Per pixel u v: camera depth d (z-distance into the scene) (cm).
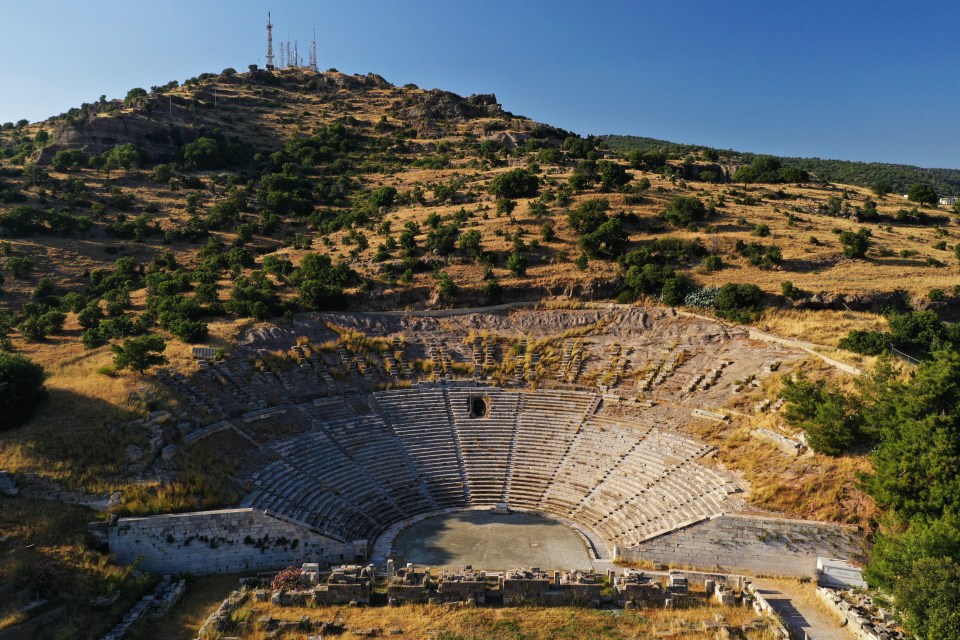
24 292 8594
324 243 10181
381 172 15712
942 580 3250
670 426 5781
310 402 6131
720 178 14650
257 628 3575
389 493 5444
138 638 3522
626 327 7431
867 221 11556
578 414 6234
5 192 10938
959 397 4281
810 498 4519
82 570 3881
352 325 7350
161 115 16388
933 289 7394
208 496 4550
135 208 12081
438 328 7550
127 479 4478
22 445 4481
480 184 12900
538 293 8119
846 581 4191
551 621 3734
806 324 6806
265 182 13688
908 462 4134
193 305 6994
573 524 5162
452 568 4456
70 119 14725
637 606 3944
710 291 7644
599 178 12094
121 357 5419
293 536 4491
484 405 6550
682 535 4494
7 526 3938
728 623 3709
